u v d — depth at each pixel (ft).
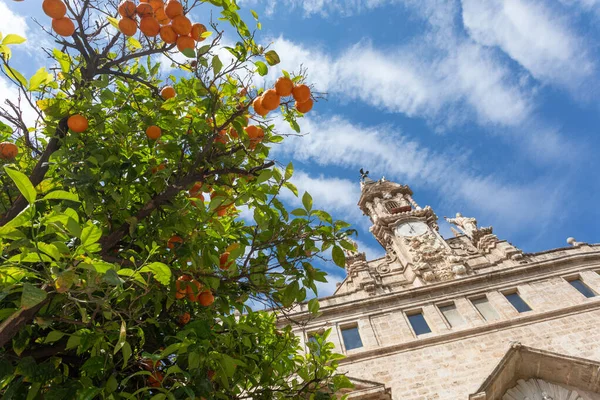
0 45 11.89
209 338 13.96
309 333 69.31
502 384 56.75
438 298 73.36
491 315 69.56
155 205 15.03
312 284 16.03
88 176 13.43
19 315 9.58
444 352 62.49
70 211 9.48
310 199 15.30
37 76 12.96
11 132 16.15
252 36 14.73
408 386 58.39
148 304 16.33
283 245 15.80
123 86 17.90
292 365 20.39
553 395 55.98
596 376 55.01
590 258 76.18
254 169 16.47
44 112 14.15
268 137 17.56
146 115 16.76
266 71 14.97
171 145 16.30
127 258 14.56
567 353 59.62
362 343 67.26
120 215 14.99
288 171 15.88
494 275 75.72
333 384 19.72
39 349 12.89
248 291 17.06
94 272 9.47
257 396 17.44
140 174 16.30
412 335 66.64
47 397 10.93
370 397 55.01
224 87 17.47
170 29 13.60
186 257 14.79
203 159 16.34
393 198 113.19
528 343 62.08
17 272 8.91
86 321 10.76
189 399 11.08
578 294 69.10
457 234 97.55
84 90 14.60
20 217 8.43
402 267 88.63
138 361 13.25
